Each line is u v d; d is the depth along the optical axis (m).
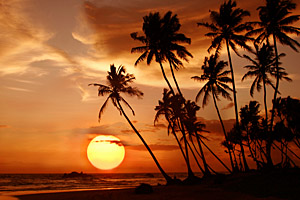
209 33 29.72
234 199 15.09
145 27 27.86
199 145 34.19
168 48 27.75
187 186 25.97
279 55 29.64
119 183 64.19
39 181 76.62
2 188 43.12
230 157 32.72
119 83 30.98
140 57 28.66
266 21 26.58
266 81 31.50
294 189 15.64
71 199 20.41
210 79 33.56
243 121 41.66
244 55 31.11
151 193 21.19
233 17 28.58
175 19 28.20
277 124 37.31
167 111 34.03
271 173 21.81
